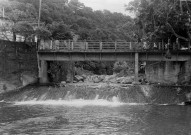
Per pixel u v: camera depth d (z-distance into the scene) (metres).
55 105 45.06
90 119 33.03
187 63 55.59
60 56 59.19
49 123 30.69
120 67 108.81
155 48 57.03
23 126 29.12
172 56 55.56
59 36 79.81
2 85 52.16
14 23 61.12
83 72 107.12
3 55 52.94
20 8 82.56
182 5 46.12
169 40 54.41
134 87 52.22
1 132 26.61
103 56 57.41
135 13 57.38
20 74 56.25
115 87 52.72
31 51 58.81
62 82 65.12
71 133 26.36
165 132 26.64
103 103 47.75
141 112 38.00
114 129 27.94
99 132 26.77
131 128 28.31
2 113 36.78
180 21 46.72
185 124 30.02
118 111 38.97
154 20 48.97
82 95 50.88
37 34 59.81
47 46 63.09
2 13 68.19
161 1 47.25
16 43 55.97
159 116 34.84
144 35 57.47
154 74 63.94
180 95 48.97
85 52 56.97
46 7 120.00
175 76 59.59
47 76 63.84
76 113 37.19
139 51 55.28
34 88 54.03
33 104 46.03
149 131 27.03
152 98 49.09
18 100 49.88
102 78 82.50
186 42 57.19
